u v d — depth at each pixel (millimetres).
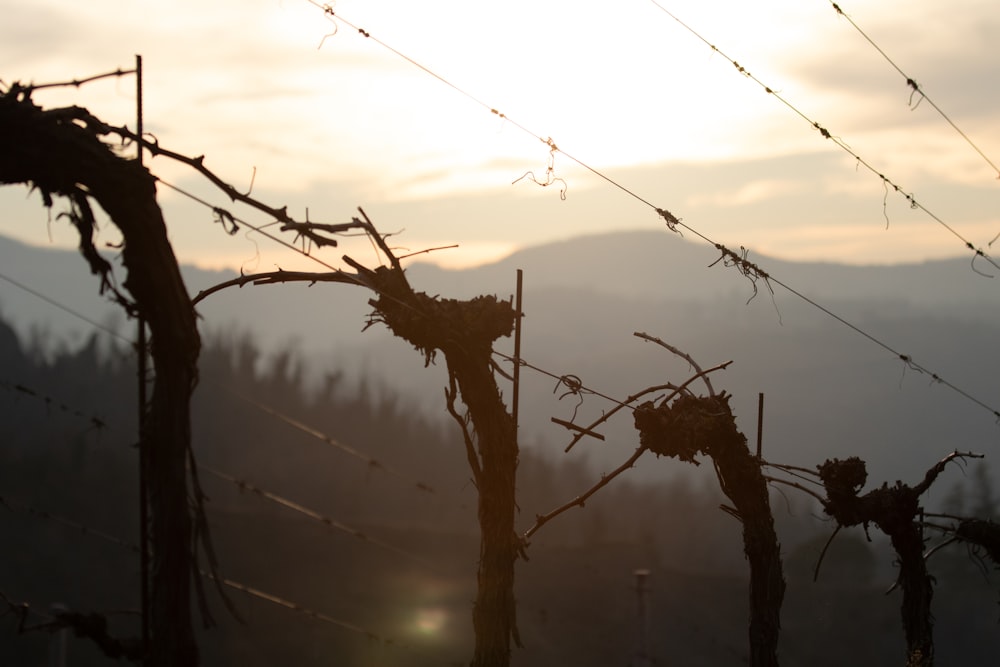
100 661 42469
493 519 11531
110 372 61688
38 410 57594
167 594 7973
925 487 15133
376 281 10984
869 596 51688
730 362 13422
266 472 66375
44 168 7754
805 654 47219
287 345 81375
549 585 51844
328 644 44781
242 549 51500
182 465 8141
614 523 69875
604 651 46188
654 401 13555
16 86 7898
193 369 8281
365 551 54031
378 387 81562
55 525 49656
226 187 8805
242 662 42531
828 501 14805
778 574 13266
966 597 51938
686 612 51375
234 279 10422
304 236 9336
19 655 41750
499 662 11289
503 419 11594
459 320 11367
